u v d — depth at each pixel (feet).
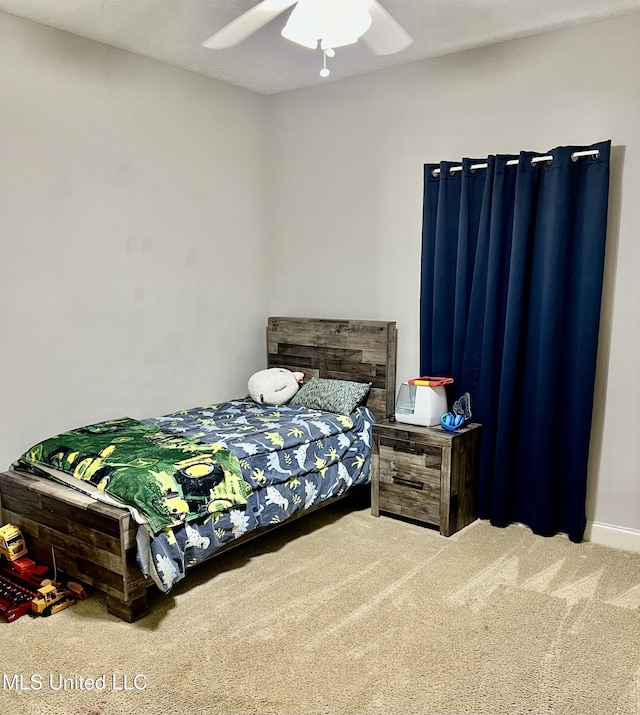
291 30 10.06
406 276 12.57
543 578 9.34
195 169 12.69
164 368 12.43
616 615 8.31
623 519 10.49
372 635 7.86
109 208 11.13
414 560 9.97
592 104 10.11
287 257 14.47
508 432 10.98
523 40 10.66
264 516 9.64
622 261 10.08
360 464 11.70
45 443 9.74
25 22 9.67
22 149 9.78
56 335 10.50
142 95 11.50
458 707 6.55
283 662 7.32
